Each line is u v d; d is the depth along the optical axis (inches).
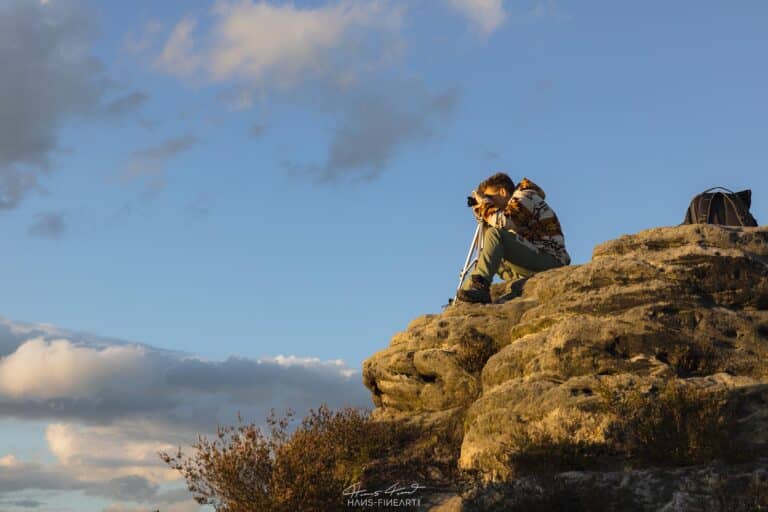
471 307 442.6
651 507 308.0
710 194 462.3
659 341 373.4
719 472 319.6
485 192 493.7
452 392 424.2
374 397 466.6
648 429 341.7
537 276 440.8
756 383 352.2
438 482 370.3
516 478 344.5
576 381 366.3
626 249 426.0
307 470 357.1
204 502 360.2
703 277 396.8
